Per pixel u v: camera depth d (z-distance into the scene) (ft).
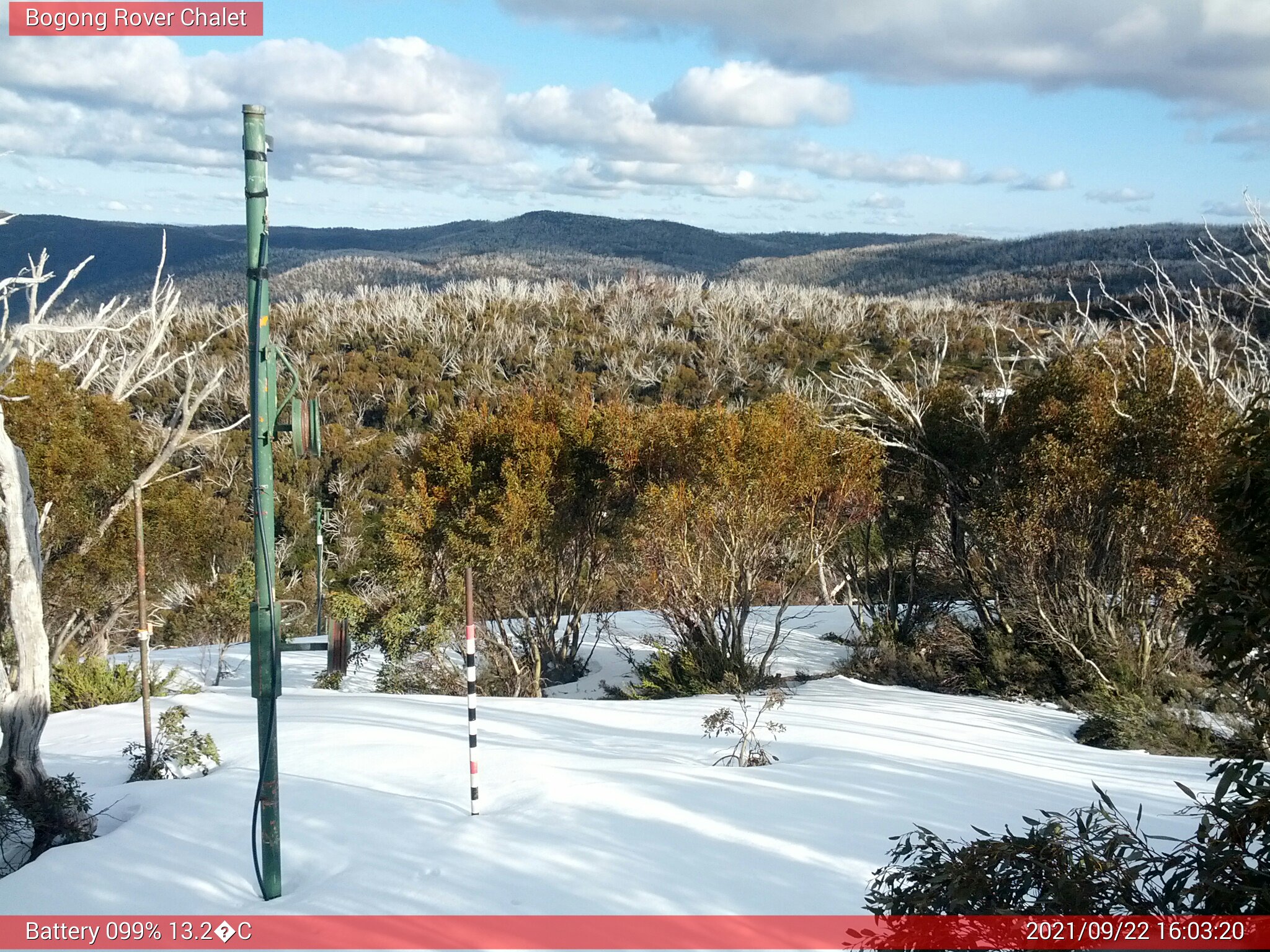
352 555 123.44
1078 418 57.06
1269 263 67.05
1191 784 30.63
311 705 40.45
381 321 313.12
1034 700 55.01
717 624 62.34
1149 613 54.85
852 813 23.34
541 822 21.75
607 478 63.31
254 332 19.21
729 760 30.12
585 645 72.59
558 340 284.61
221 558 114.01
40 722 24.62
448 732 33.04
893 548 68.54
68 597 63.00
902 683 60.39
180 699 44.34
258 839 21.42
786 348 252.62
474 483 61.98
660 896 17.81
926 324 268.62
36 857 23.68
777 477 58.03
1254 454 14.35
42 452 60.29
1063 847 14.69
